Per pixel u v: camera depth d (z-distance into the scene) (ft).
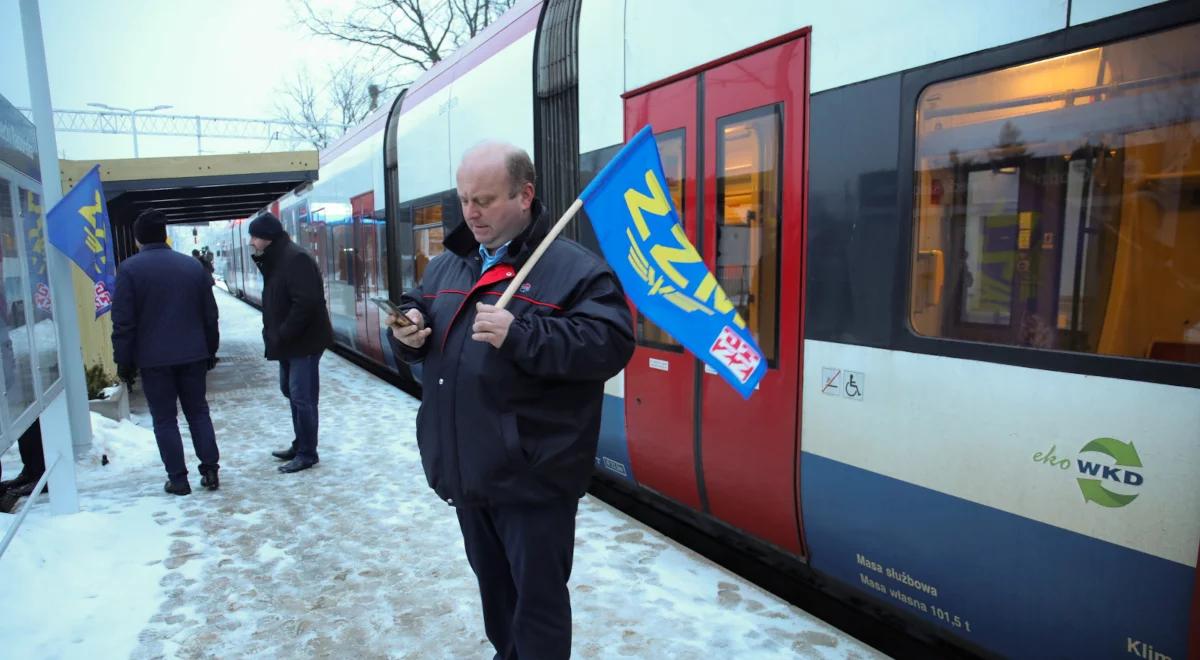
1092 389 6.77
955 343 7.93
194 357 15.53
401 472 17.39
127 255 37.14
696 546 14.29
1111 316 6.72
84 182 17.60
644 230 7.70
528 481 6.50
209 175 27.68
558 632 6.93
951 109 7.96
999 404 7.53
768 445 10.47
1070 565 6.99
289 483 16.62
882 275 8.70
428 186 23.47
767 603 10.56
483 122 19.04
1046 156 7.16
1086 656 6.97
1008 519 7.50
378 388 29.37
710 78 11.21
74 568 11.77
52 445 13.62
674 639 9.57
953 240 7.98
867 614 11.51
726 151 10.98
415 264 25.26
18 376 11.69
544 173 16.19
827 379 9.46
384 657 9.42
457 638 9.87
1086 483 6.82
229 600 10.95
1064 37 6.97
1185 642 6.19
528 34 16.81
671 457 12.55
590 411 6.71
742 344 8.64
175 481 15.75
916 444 8.38
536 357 6.00
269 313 16.92
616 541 12.86
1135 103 6.51
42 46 16.52
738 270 10.87
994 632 7.84
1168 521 6.26
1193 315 6.20
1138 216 6.53
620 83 13.34
